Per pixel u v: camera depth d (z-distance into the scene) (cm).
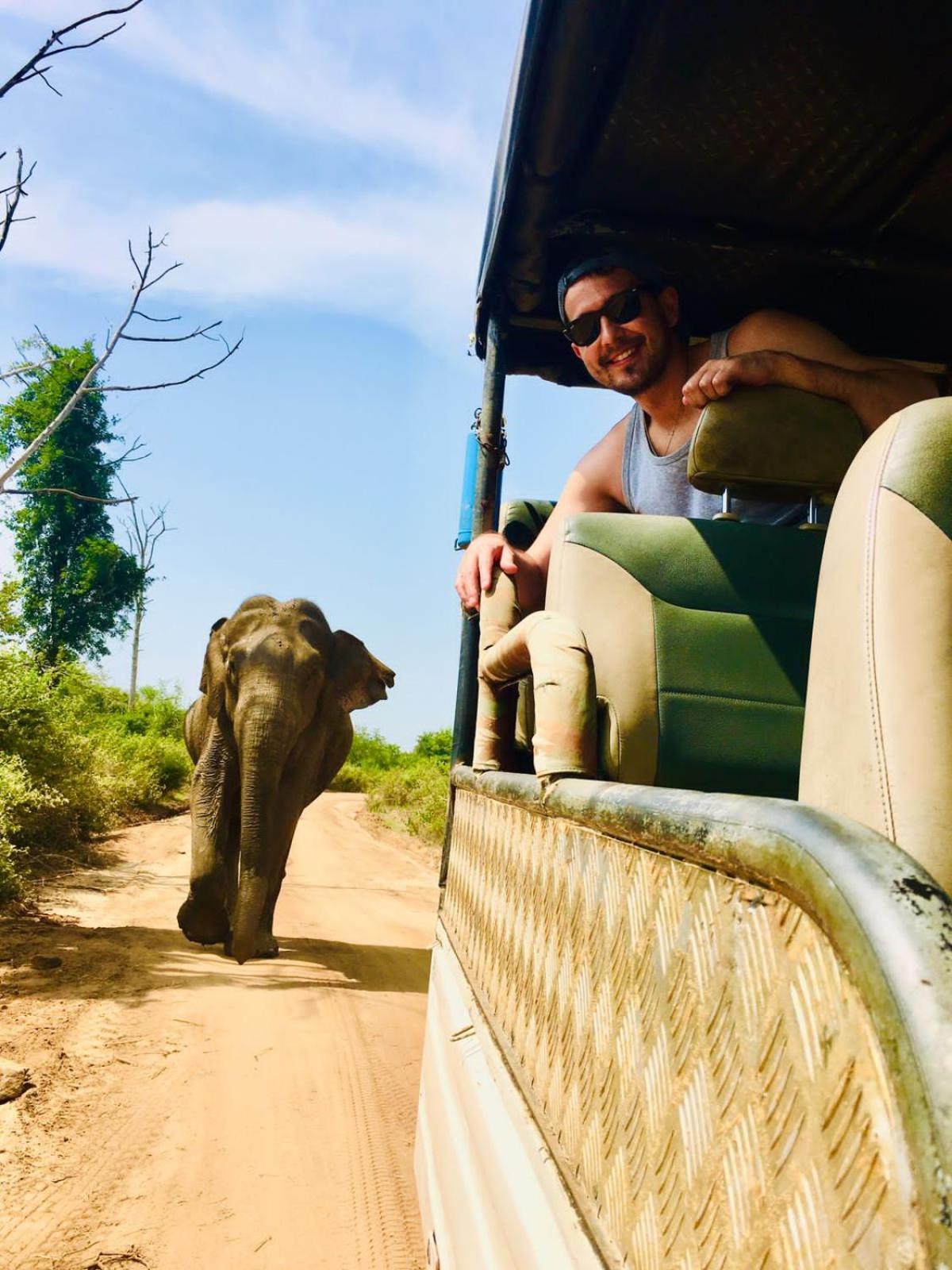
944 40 247
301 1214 335
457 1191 207
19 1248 303
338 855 1688
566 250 332
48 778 1250
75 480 3350
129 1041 506
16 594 1267
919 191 304
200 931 749
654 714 189
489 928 219
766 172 300
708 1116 82
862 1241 57
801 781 119
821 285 353
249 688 725
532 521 336
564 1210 122
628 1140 103
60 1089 435
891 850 64
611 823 114
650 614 193
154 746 2467
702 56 255
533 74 242
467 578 309
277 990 636
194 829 762
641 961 103
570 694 169
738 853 76
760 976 73
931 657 103
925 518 107
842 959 61
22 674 1275
